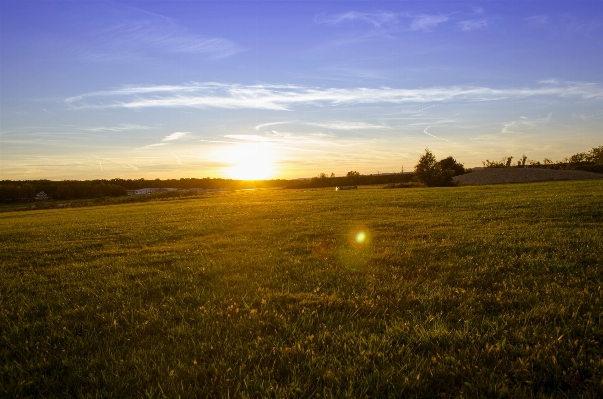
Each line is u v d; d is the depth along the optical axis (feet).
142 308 19.08
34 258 36.42
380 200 98.63
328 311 17.90
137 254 36.06
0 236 57.06
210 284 23.50
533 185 141.79
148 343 15.12
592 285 19.95
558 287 19.63
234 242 40.93
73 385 12.33
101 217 90.79
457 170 371.35
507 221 47.32
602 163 356.38
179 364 12.98
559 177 264.11
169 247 39.32
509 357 12.87
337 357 13.44
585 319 15.31
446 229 42.80
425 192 132.46
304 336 15.14
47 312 19.58
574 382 11.26
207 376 12.57
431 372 11.95
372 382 11.66
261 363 13.16
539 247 30.27
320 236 43.21
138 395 11.45
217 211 90.02
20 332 16.70
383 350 13.66
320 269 26.14
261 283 23.21
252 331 15.90
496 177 284.20
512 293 19.27
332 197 129.80
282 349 13.87
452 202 80.79
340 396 11.00
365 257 29.55
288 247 36.06
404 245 34.01
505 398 10.75
